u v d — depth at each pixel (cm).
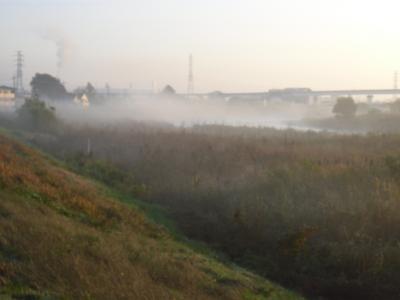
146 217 1335
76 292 612
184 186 1677
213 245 1215
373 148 2369
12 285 601
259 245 1198
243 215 1322
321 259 1080
